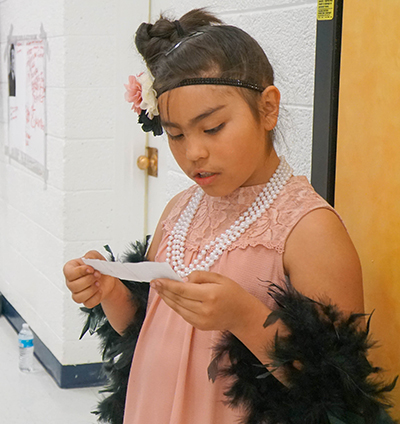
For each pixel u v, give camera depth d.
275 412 1.00
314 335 0.95
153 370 1.18
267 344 0.99
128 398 1.25
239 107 1.04
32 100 3.20
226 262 1.11
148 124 1.24
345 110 1.29
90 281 1.20
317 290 1.01
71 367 2.89
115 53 2.80
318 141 1.38
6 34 3.66
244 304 0.98
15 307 3.63
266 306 1.02
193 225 1.22
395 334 1.18
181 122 1.05
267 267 1.07
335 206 1.34
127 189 2.92
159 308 1.23
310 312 0.97
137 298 1.31
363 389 0.97
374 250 1.23
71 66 2.76
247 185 1.14
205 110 1.02
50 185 2.99
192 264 1.16
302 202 1.08
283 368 0.98
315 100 1.38
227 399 1.06
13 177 3.62
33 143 3.22
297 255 1.04
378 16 1.19
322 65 1.35
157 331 1.21
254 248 1.09
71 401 2.77
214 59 1.04
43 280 3.13
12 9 3.51
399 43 1.14
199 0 2.04
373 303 1.23
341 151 1.31
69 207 2.86
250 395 1.03
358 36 1.25
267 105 1.08
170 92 1.05
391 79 1.17
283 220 1.08
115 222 2.93
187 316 0.98
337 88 1.33
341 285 1.01
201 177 1.07
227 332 1.08
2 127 3.83
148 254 1.37
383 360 1.21
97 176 2.87
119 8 2.77
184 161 1.09
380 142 1.20
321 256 1.02
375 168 1.22
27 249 3.39
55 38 2.83
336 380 0.96
